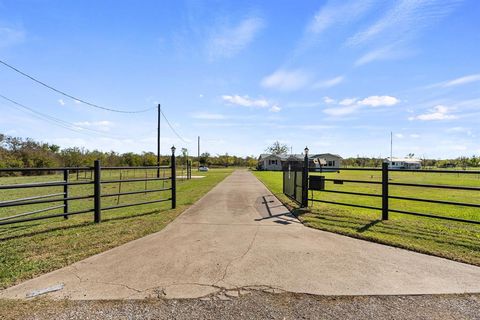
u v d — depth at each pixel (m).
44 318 2.57
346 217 7.01
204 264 3.85
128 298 2.94
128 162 48.12
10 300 2.88
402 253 4.33
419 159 78.62
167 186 19.34
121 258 4.08
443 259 4.07
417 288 3.17
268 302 2.87
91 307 2.76
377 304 2.83
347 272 3.60
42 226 6.05
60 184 6.02
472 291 3.10
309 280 3.36
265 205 9.04
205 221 6.56
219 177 28.53
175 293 3.04
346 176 33.38
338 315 2.64
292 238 5.13
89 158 42.44
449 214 8.26
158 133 30.11
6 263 3.86
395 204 10.57
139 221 6.46
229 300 2.90
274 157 61.00
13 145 36.28
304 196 8.38
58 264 3.82
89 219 6.89
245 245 4.69
